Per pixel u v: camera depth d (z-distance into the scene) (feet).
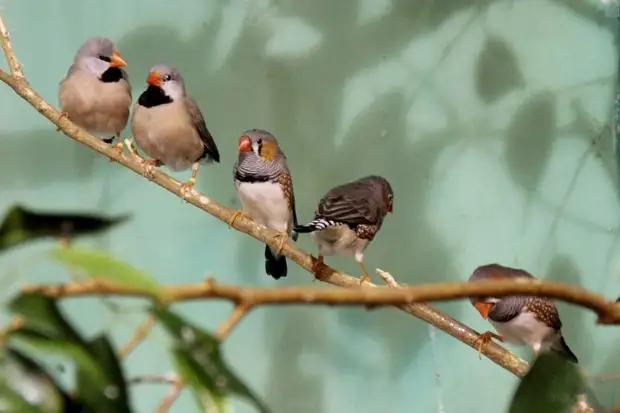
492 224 26.78
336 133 26.61
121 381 7.00
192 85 26.35
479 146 26.89
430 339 26.66
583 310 26.76
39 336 6.73
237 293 7.68
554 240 26.81
